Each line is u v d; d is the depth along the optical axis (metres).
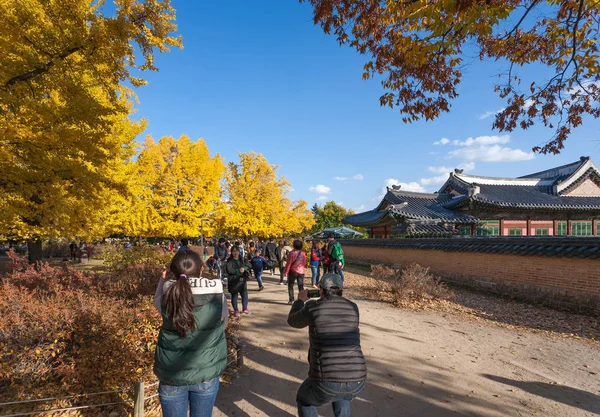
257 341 5.79
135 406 3.06
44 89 5.84
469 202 22.23
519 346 6.01
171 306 2.26
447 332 6.72
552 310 9.33
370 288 11.65
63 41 5.36
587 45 5.85
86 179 6.67
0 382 3.74
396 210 22.59
